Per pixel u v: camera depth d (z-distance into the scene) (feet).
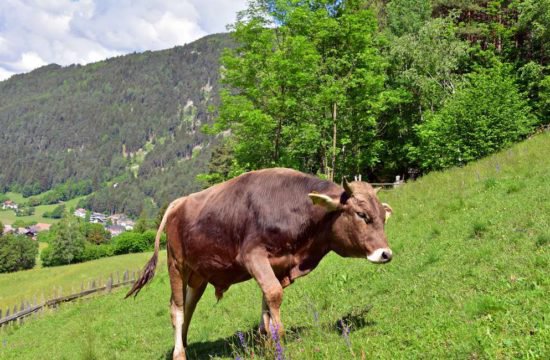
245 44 88.12
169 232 24.26
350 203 19.11
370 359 15.85
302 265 20.63
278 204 20.26
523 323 15.07
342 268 34.76
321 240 20.24
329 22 94.73
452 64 109.29
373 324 20.40
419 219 42.24
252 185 21.25
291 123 93.81
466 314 17.21
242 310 33.65
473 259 25.22
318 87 96.89
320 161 119.75
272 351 17.70
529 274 19.85
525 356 12.92
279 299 19.21
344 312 24.43
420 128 102.37
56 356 37.96
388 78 113.91
